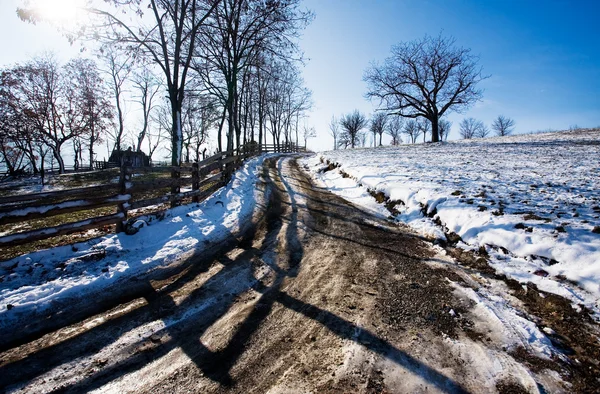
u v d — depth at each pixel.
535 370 2.45
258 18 13.44
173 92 10.22
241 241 5.62
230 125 15.14
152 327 3.05
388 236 5.91
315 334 2.93
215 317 3.24
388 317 3.21
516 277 3.89
